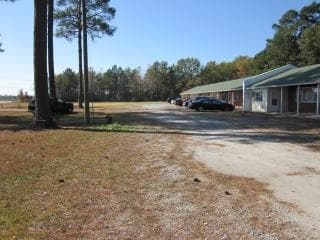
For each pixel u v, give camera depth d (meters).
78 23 48.50
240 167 11.16
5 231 6.27
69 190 8.67
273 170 10.71
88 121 25.92
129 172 10.46
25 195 8.27
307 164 11.49
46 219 6.84
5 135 19.17
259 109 46.69
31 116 35.69
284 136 18.64
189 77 131.50
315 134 19.44
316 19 82.12
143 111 45.84
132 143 16.08
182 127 23.69
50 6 39.28
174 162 11.90
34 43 23.06
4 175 10.10
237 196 8.24
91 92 126.19
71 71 123.62
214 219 6.89
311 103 38.28
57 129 22.28
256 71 86.12
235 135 19.14
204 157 12.79
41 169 10.83
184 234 6.23
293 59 77.06
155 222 6.75
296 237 6.09
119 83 131.38
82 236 6.15
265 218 6.91
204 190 8.72
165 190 8.71
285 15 85.31
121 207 7.53
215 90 64.00
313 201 7.84
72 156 12.90
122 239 6.05
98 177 9.88
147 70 132.75
